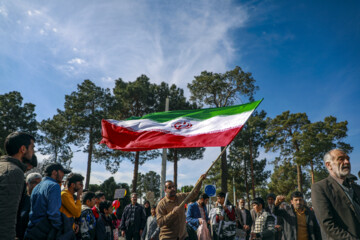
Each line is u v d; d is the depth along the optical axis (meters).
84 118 30.69
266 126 42.38
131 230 8.04
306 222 5.01
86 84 32.91
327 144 35.66
